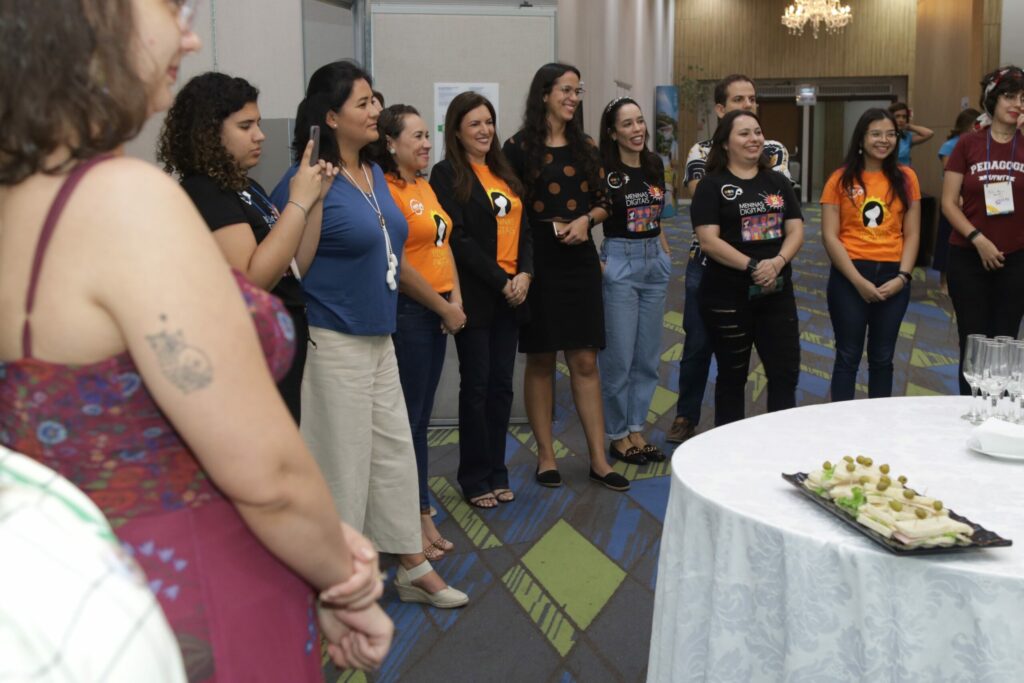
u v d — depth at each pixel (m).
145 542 0.91
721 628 1.73
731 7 19.66
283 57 4.08
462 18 4.73
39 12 0.83
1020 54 8.45
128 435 0.89
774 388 3.94
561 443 4.61
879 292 4.20
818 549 1.58
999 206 4.17
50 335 0.86
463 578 3.15
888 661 1.53
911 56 19.17
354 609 1.11
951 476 1.92
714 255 3.86
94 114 0.85
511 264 3.66
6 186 0.90
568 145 3.86
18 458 0.76
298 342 2.56
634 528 3.57
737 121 3.87
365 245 2.64
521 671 2.58
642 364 4.36
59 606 0.68
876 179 4.23
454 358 4.78
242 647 0.95
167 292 0.85
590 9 8.91
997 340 2.31
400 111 3.29
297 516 0.94
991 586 1.45
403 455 2.88
